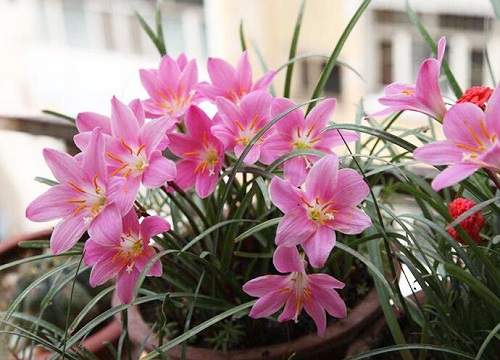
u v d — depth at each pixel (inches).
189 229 30.0
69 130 37.9
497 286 23.5
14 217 57.3
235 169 24.3
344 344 27.3
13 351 31.1
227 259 26.8
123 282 24.5
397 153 30.2
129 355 25.2
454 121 20.1
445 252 25.6
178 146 25.0
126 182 23.5
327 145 25.0
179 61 28.0
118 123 23.9
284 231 22.5
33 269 36.0
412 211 32.7
